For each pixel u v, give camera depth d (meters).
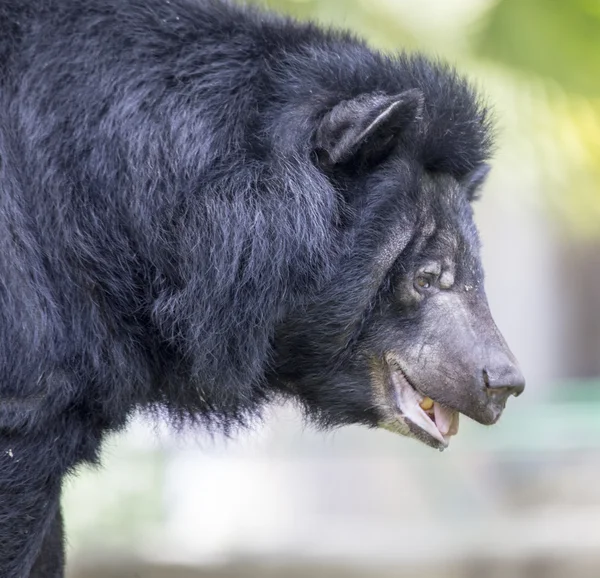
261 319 8.66
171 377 9.10
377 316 9.09
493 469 20.72
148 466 20.72
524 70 12.94
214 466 23.69
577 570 18.06
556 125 13.19
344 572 18.56
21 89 8.46
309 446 23.95
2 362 8.25
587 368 31.88
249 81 8.88
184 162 8.49
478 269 9.23
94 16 8.67
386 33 13.63
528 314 31.45
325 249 8.64
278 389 9.66
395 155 8.95
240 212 8.45
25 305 8.30
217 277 8.50
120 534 19.72
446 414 9.40
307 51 9.16
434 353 9.02
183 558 18.86
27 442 8.30
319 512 23.23
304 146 8.61
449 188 9.23
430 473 21.92
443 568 18.44
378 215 8.82
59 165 8.45
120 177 8.50
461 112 9.30
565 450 20.23
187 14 8.98
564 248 30.77
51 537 9.74
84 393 8.63
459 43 13.49
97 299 8.62
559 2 12.79
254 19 9.35
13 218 8.36
